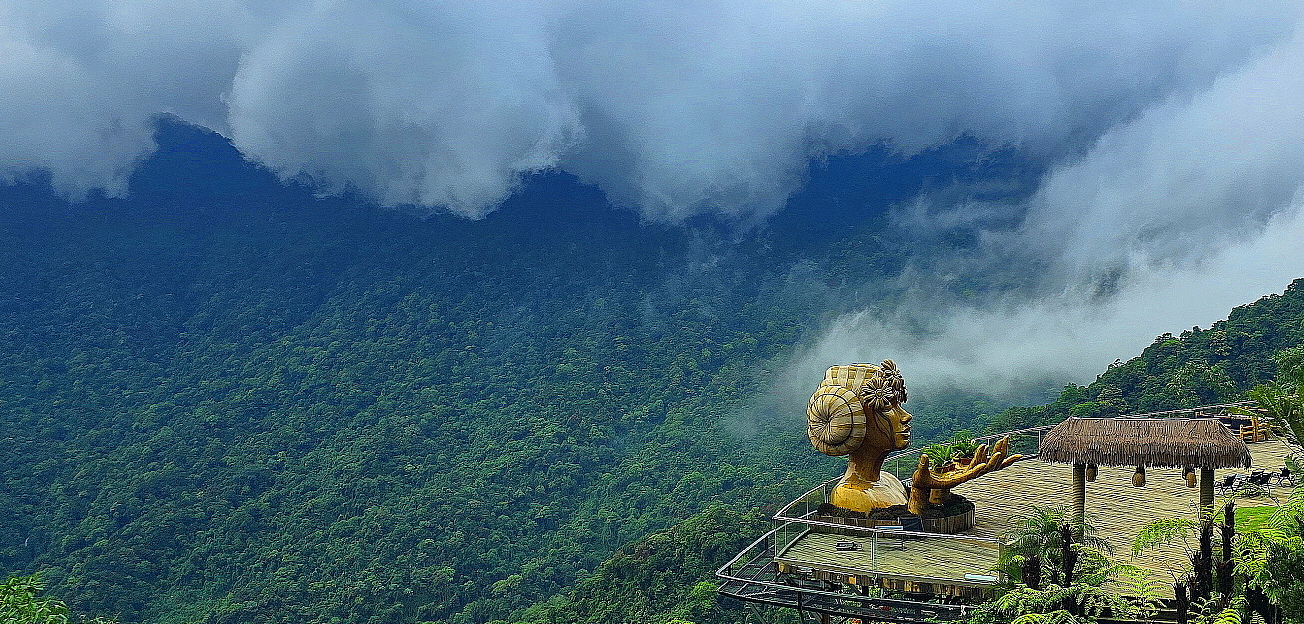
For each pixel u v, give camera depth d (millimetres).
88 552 104125
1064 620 10555
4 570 102625
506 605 96688
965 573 13578
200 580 103625
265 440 145125
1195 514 18000
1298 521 11203
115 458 131625
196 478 127250
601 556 110500
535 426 152625
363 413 159250
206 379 173375
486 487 129625
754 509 77375
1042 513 13062
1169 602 11883
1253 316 59625
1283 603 10391
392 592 97375
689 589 64250
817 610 13844
